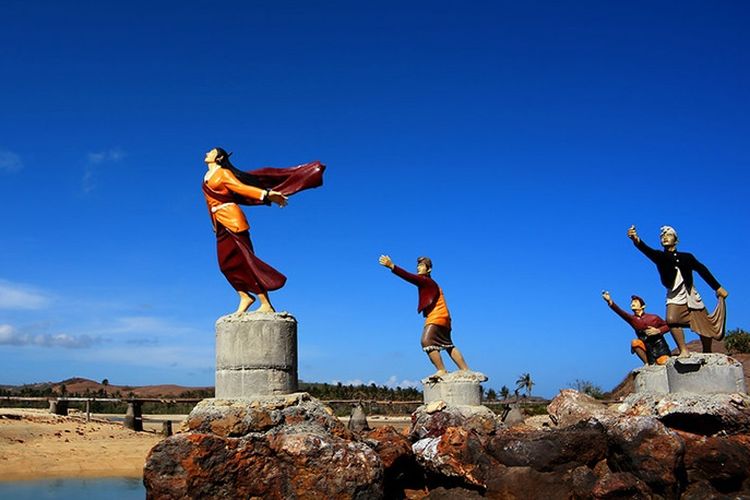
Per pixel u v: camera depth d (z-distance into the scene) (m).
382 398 43.97
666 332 22.05
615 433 12.99
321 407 13.91
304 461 12.35
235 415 12.98
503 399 33.81
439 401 19.42
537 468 13.25
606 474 12.76
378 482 12.53
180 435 12.48
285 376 14.14
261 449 12.71
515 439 13.72
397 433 15.55
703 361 15.38
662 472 12.45
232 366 14.01
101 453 23.30
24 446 23.34
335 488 12.23
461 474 13.84
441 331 20.59
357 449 12.59
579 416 19.28
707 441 13.42
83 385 79.19
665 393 16.33
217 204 15.05
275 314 14.39
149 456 12.30
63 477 20.16
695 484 12.99
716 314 16.17
